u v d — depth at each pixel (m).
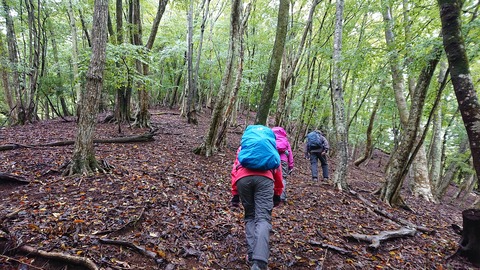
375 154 22.67
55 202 3.51
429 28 5.64
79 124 4.56
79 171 4.50
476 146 2.96
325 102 13.89
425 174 9.05
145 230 3.20
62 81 13.13
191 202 4.22
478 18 4.34
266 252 2.53
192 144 8.77
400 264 3.52
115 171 4.84
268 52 15.30
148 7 16.17
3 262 2.33
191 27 13.12
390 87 11.38
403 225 5.06
